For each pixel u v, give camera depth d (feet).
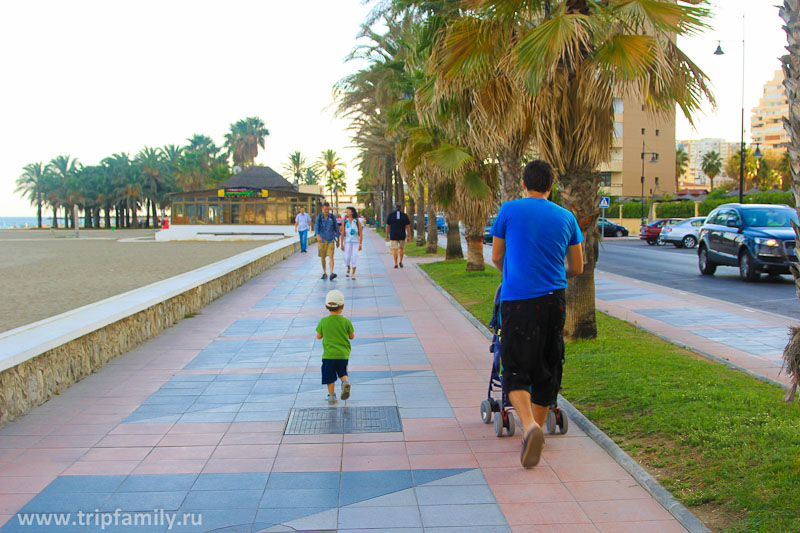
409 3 35.94
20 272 57.82
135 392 20.89
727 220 56.29
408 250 97.14
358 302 41.70
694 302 40.70
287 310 38.47
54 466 14.62
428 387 21.35
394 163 123.85
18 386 18.35
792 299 41.98
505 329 14.14
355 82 87.97
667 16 21.17
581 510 12.25
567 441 15.98
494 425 16.99
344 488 13.39
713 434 14.80
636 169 215.31
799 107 13.04
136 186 306.55
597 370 21.72
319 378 22.68
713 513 11.62
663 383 19.65
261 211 148.05
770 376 22.00
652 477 13.34
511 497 12.87
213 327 32.86
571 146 25.44
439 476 13.97
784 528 10.55
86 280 50.11
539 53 21.76
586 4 24.49
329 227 54.95
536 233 13.97
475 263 55.83
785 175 262.88
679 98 24.27
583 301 26.81
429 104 36.17
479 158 51.75
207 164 340.59
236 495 13.07
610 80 23.79
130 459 15.05
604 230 154.20
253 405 19.44
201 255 84.33
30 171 354.54
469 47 25.73
